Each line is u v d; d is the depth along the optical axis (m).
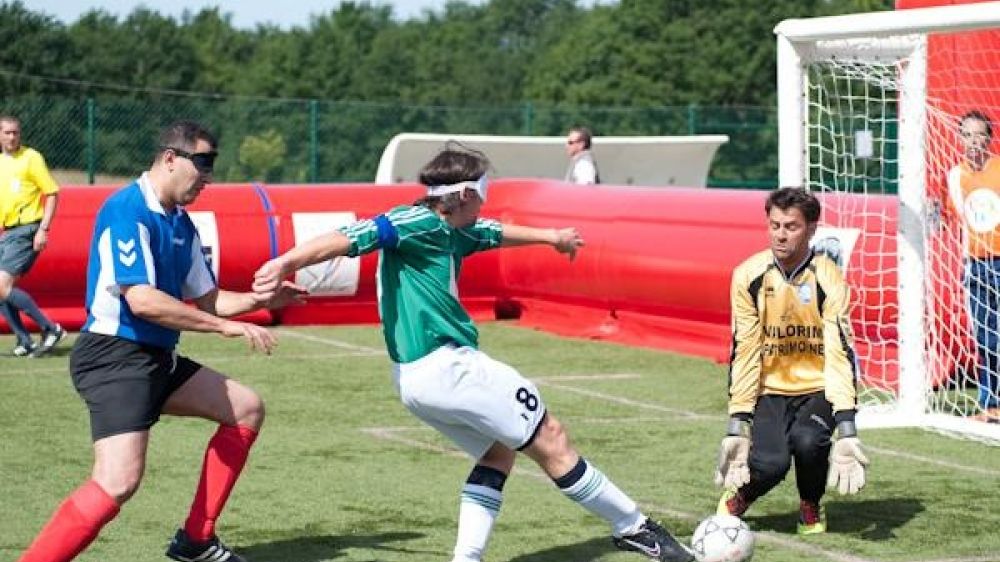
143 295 6.46
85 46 50.62
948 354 12.17
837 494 8.95
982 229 11.90
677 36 52.22
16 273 14.47
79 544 6.47
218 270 16.94
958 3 13.17
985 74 12.98
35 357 14.99
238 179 32.56
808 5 52.62
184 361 7.02
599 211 16.44
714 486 9.15
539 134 36.44
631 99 52.06
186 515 8.29
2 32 46.47
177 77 53.28
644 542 7.04
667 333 15.69
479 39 70.81
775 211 7.61
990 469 9.75
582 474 6.88
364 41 60.88
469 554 6.80
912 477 9.47
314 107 31.95
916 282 11.46
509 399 6.66
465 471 9.54
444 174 6.70
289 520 8.19
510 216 17.84
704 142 26.06
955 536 7.89
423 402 6.68
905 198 11.46
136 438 6.59
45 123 31.38
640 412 11.88
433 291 6.66
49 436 10.66
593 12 61.31
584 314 16.91
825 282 7.65
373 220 6.61
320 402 12.28
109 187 17.33
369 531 7.94
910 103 11.48
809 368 7.79
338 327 17.70
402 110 33.00
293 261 6.46
